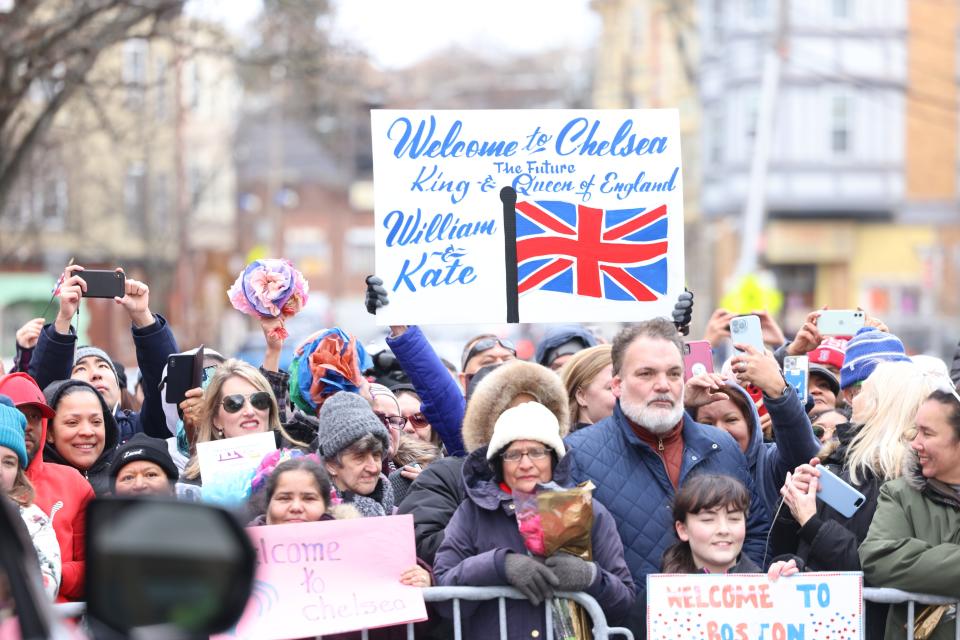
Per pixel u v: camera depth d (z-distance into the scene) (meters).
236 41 34.56
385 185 10.75
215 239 99.56
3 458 8.99
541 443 8.98
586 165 11.03
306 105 56.69
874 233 85.25
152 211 73.38
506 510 9.23
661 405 9.77
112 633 4.06
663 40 85.94
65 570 9.62
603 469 9.98
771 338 14.28
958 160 84.81
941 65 83.81
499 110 10.93
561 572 8.85
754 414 10.96
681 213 11.13
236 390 10.95
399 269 10.76
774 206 83.06
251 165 124.00
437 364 10.92
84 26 28.81
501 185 10.91
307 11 34.06
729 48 80.94
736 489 9.20
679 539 9.55
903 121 84.19
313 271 133.38
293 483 9.20
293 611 8.85
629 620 9.41
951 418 9.01
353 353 11.67
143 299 12.24
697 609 8.94
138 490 10.34
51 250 73.12
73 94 30.58
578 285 10.99
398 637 9.56
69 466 10.69
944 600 9.09
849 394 11.48
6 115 27.52
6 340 73.31
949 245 84.88
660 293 11.08
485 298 10.87
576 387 11.59
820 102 83.00
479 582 8.97
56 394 11.09
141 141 56.06
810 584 8.98
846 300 85.25
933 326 79.94
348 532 9.06
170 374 11.78
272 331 11.92
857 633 8.99
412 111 10.80
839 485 9.36
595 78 91.56
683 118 86.62
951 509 9.17
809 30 82.44
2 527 4.16
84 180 65.62
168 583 4.08
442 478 10.19
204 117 80.62
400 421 11.90
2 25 26.95
